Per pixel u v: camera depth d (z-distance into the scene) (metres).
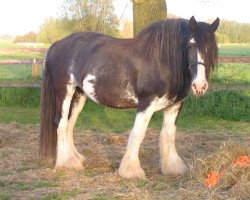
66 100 5.84
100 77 5.32
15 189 4.91
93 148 6.98
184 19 5.09
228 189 4.49
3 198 4.57
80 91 5.96
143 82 5.00
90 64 5.43
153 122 9.69
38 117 10.21
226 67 12.57
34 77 12.04
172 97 5.05
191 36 4.69
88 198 4.45
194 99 10.22
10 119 9.88
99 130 8.73
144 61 5.02
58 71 5.84
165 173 5.46
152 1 9.97
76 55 5.67
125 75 5.13
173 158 5.48
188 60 4.76
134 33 10.25
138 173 5.18
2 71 15.75
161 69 4.92
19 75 14.50
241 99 10.18
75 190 4.78
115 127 9.07
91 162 6.11
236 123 9.51
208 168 4.93
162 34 4.95
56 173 5.49
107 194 4.60
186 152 6.66
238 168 4.70
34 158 6.34
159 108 5.12
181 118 9.93
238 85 10.06
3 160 6.20
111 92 5.27
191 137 7.92
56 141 5.98
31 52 16.38
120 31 14.38
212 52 4.66
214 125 9.25
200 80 4.53
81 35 5.88
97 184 5.02
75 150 6.05
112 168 5.82
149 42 5.05
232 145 5.14
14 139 7.65
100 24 11.81
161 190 4.77
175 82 4.92
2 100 11.68
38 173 5.50
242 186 4.31
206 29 4.69
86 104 11.05
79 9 12.86
